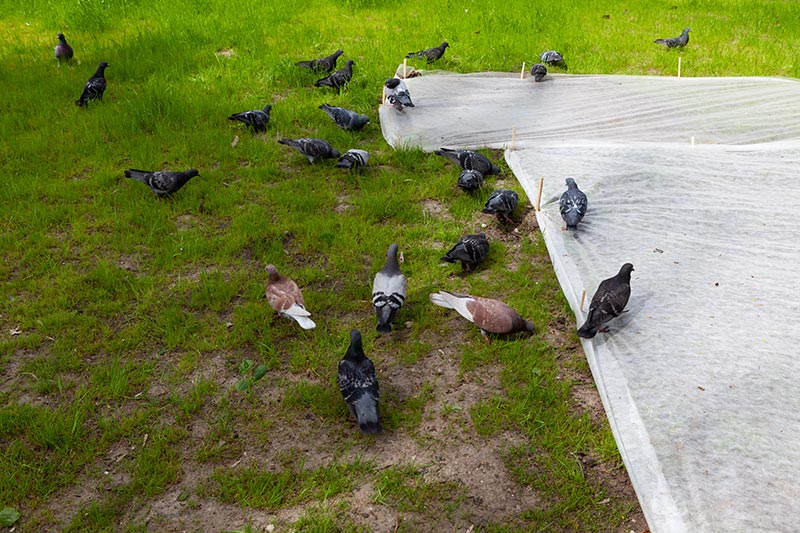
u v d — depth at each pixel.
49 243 3.20
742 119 4.20
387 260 2.83
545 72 4.79
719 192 3.43
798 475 2.09
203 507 2.16
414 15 6.45
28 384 2.53
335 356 2.67
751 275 2.86
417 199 3.62
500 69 5.26
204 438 2.36
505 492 2.21
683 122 4.20
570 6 6.74
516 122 4.29
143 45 5.41
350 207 3.54
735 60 5.41
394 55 5.44
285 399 2.48
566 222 3.16
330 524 2.08
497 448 2.33
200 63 5.13
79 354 2.65
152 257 3.16
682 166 3.66
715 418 2.28
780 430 2.23
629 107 4.42
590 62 5.33
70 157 3.85
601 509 2.15
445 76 4.93
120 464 2.29
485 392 2.53
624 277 2.65
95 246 3.20
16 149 3.88
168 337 2.71
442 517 2.12
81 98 4.43
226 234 3.31
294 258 3.19
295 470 2.28
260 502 2.16
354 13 6.42
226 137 4.11
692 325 2.63
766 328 2.60
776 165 3.63
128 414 2.44
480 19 6.28
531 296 2.93
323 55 5.38
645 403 2.36
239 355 2.68
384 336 2.77
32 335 2.70
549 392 2.49
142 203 3.47
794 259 2.93
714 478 2.11
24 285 2.95
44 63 5.12
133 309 2.88
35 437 2.33
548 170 3.70
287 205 3.53
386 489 2.21
